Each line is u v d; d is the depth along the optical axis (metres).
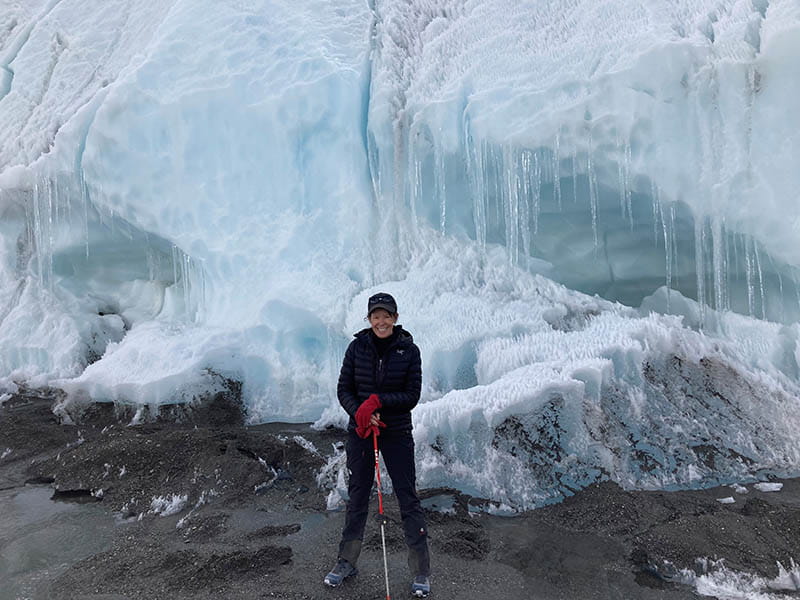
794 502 3.80
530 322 5.17
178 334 6.08
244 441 4.65
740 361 4.93
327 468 4.27
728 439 4.40
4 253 7.42
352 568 2.98
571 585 3.01
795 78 4.75
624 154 5.23
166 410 5.42
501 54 5.89
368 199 6.12
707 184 5.05
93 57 7.86
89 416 5.57
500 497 3.93
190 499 3.99
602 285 5.99
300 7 6.82
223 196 6.22
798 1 4.86
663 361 4.79
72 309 7.19
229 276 6.16
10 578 3.10
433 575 3.05
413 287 5.66
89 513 3.88
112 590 2.94
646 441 4.36
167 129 6.32
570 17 5.80
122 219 6.66
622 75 5.15
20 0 9.54
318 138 6.20
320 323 5.68
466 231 6.10
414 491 2.95
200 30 6.64
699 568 3.11
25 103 7.81
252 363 5.68
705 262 5.28
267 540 3.43
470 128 5.73
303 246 6.03
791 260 4.91
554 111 5.39
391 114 6.09
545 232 5.87
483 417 4.25
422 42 6.54
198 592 2.91
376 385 2.94
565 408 4.30
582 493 3.94
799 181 4.78
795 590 2.97
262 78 6.31
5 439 5.14
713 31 5.22
